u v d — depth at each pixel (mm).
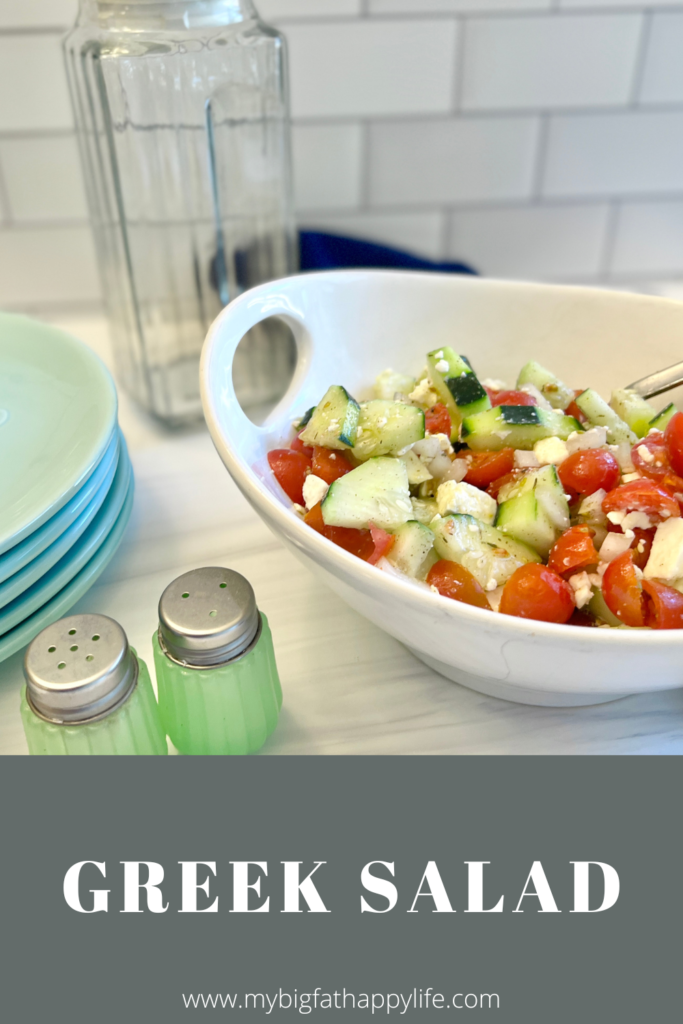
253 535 754
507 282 754
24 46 1104
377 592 459
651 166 1319
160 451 875
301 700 606
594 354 755
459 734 582
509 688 578
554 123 1253
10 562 563
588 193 1337
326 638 653
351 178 1272
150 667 625
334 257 1213
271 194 934
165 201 874
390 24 1135
